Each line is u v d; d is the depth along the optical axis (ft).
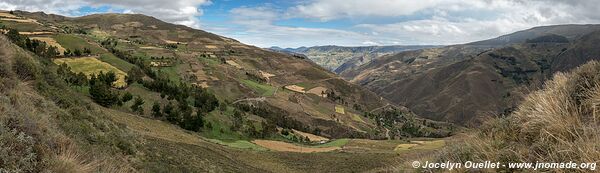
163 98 383.86
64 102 55.57
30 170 18.80
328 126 614.75
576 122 14.69
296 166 221.25
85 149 31.27
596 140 12.37
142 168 51.96
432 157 20.02
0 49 44.39
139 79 415.64
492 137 17.63
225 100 553.23
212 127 346.54
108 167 27.40
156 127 245.45
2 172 17.04
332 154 258.78
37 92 48.75
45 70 65.10
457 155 17.44
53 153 21.79
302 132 509.76
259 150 273.54
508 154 14.87
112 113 226.58
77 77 307.37
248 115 474.49
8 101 26.55
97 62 463.42
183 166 83.15
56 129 28.43
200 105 407.85
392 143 361.71
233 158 198.70
